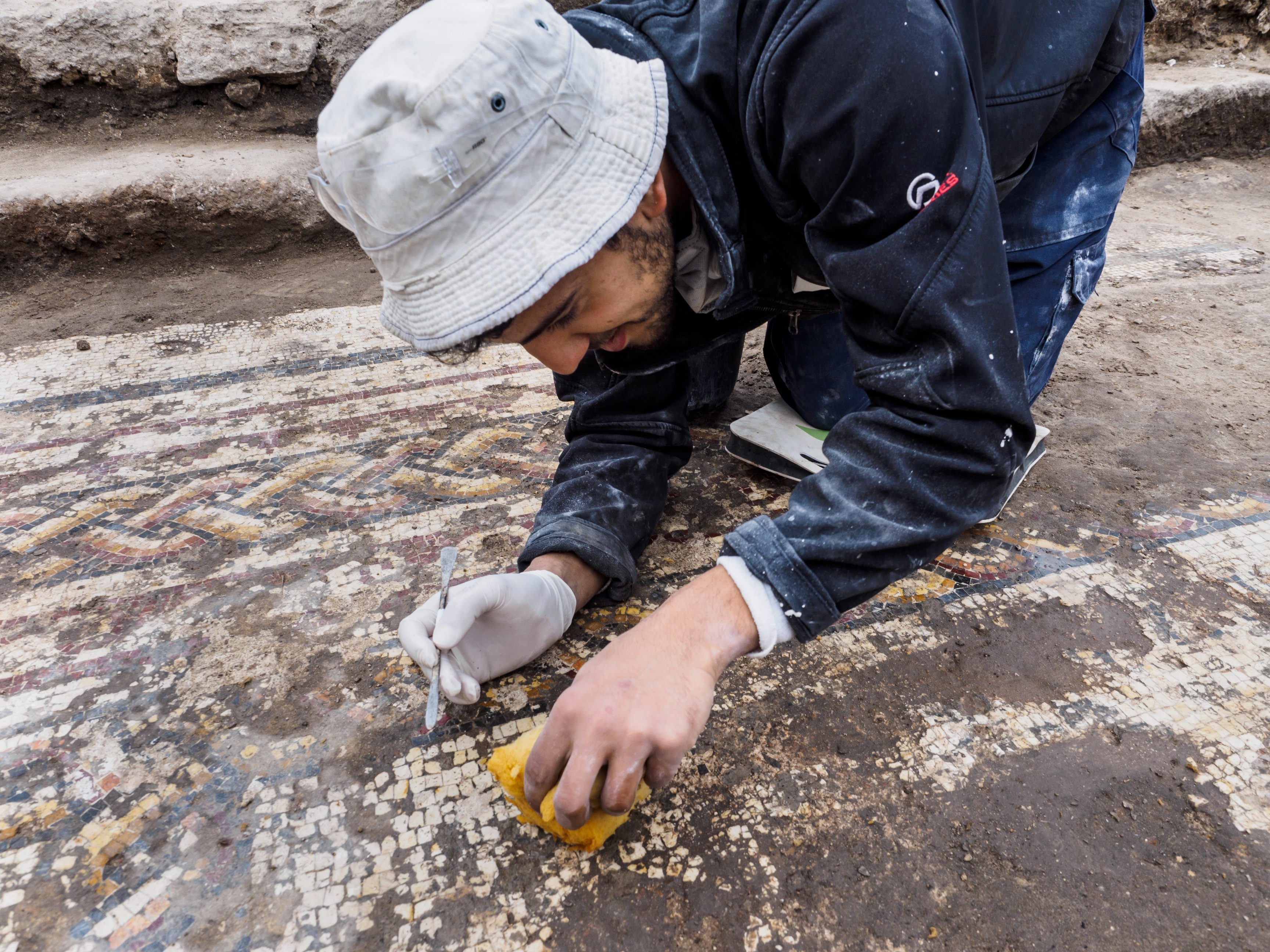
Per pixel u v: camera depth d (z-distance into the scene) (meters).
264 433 2.14
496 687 1.37
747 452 1.92
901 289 0.92
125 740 1.30
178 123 3.75
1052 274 1.56
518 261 0.90
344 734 1.30
